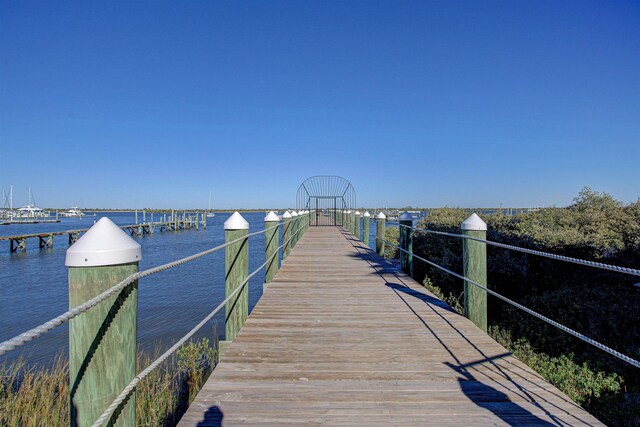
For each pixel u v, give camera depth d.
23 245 27.38
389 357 2.93
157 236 44.16
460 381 2.52
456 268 8.58
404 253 6.62
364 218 11.43
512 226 10.59
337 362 2.83
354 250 9.86
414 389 2.41
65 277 17.12
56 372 4.66
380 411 2.14
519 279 7.85
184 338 2.13
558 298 6.51
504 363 2.81
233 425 2.00
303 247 10.52
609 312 5.82
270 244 5.80
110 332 1.36
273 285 5.59
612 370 4.90
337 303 4.57
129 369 1.42
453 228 10.78
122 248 1.36
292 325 3.73
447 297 8.40
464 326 3.69
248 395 2.32
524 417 2.07
